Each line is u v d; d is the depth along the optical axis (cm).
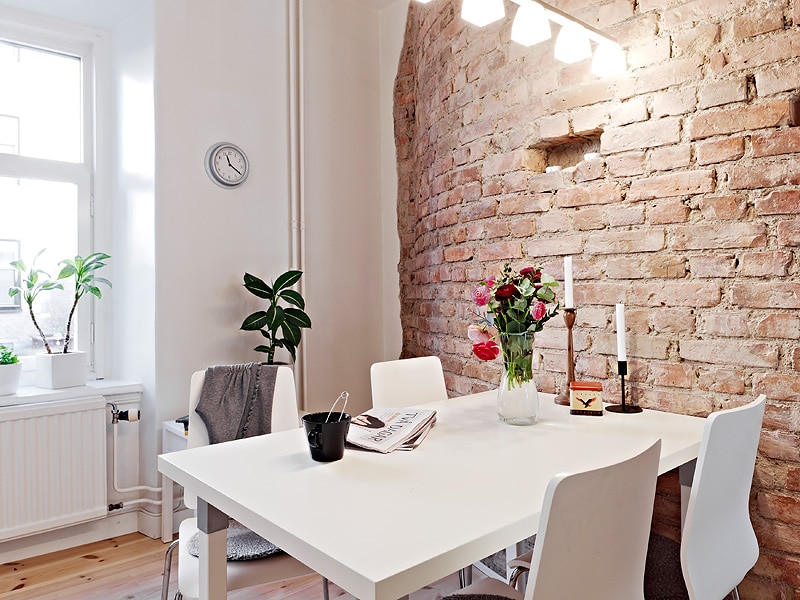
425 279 291
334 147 337
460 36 248
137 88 284
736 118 161
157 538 270
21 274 278
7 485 236
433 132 274
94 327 301
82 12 285
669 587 128
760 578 157
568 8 203
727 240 163
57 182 290
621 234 188
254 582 137
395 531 90
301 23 321
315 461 130
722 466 120
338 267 337
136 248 286
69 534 260
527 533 96
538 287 160
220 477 119
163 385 274
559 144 215
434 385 220
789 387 151
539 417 171
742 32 160
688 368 172
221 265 294
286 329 285
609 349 192
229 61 298
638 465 90
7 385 248
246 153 304
